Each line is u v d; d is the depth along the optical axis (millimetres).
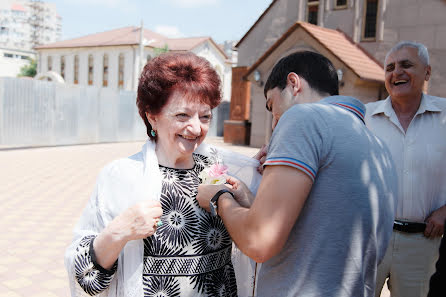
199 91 1600
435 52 13070
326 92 1629
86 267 1529
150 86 1623
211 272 1711
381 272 2646
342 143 1399
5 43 105375
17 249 4891
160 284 1620
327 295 1373
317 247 1385
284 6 17047
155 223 1493
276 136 1412
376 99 13766
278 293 1449
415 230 2533
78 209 6812
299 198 1313
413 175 2562
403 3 13758
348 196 1380
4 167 10438
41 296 3777
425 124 2604
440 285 1279
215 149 2023
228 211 1499
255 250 1322
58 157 12641
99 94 17031
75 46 43844
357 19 14953
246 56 18500
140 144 17672
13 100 13555
